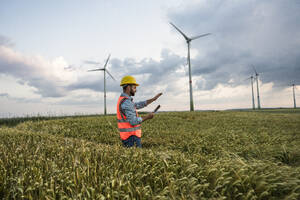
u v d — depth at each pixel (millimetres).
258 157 5379
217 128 11781
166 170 3441
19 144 5840
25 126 12312
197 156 4652
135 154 3998
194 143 6824
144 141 7559
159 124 13320
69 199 2492
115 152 4414
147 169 3527
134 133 4402
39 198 2590
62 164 3719
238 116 20453
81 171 3309
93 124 12297
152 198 2619
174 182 2932
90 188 2654
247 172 3369
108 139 8305
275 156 5219
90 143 5996
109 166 3523
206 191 2895
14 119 22891
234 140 7902
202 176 3219
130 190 2695
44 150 4906
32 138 6957
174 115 20344
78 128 11078
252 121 15984
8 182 3004
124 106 4188
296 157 5113
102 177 3088
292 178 3057
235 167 3492
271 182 3014
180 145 6773
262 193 2639
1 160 3721
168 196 2678
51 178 2918
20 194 2691
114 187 2863
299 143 7133
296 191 2783
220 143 7152
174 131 10086
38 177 3061
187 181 3080
